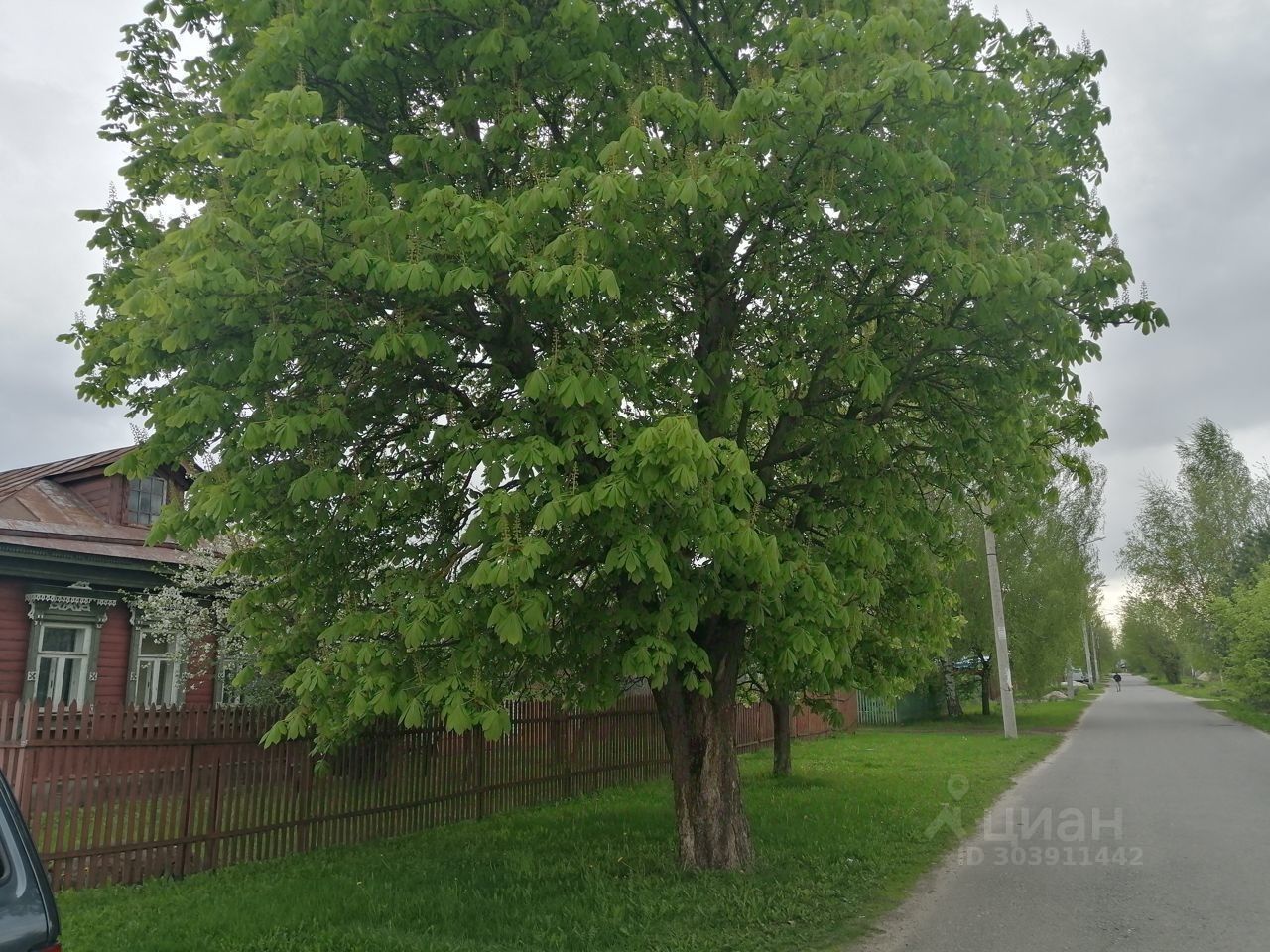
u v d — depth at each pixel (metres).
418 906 7.32
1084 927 7.00
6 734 7.68
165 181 7.87
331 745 8.65
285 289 6.40
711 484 5.88
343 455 6.96
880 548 7.11
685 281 8.22
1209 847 10.02
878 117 6.96
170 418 5.98
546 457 5.83
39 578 14.80
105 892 7.76
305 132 5.77
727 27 8.41
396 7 6.62
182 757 8.68
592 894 7.61
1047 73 7.93
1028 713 40.06
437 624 6.05
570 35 7.27
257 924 6.79
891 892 8.06
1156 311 7.65
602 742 15.04
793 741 24.95
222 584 14.02
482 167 7.37
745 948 6.39
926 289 8.12
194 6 8.15
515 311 7.37
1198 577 40.59
